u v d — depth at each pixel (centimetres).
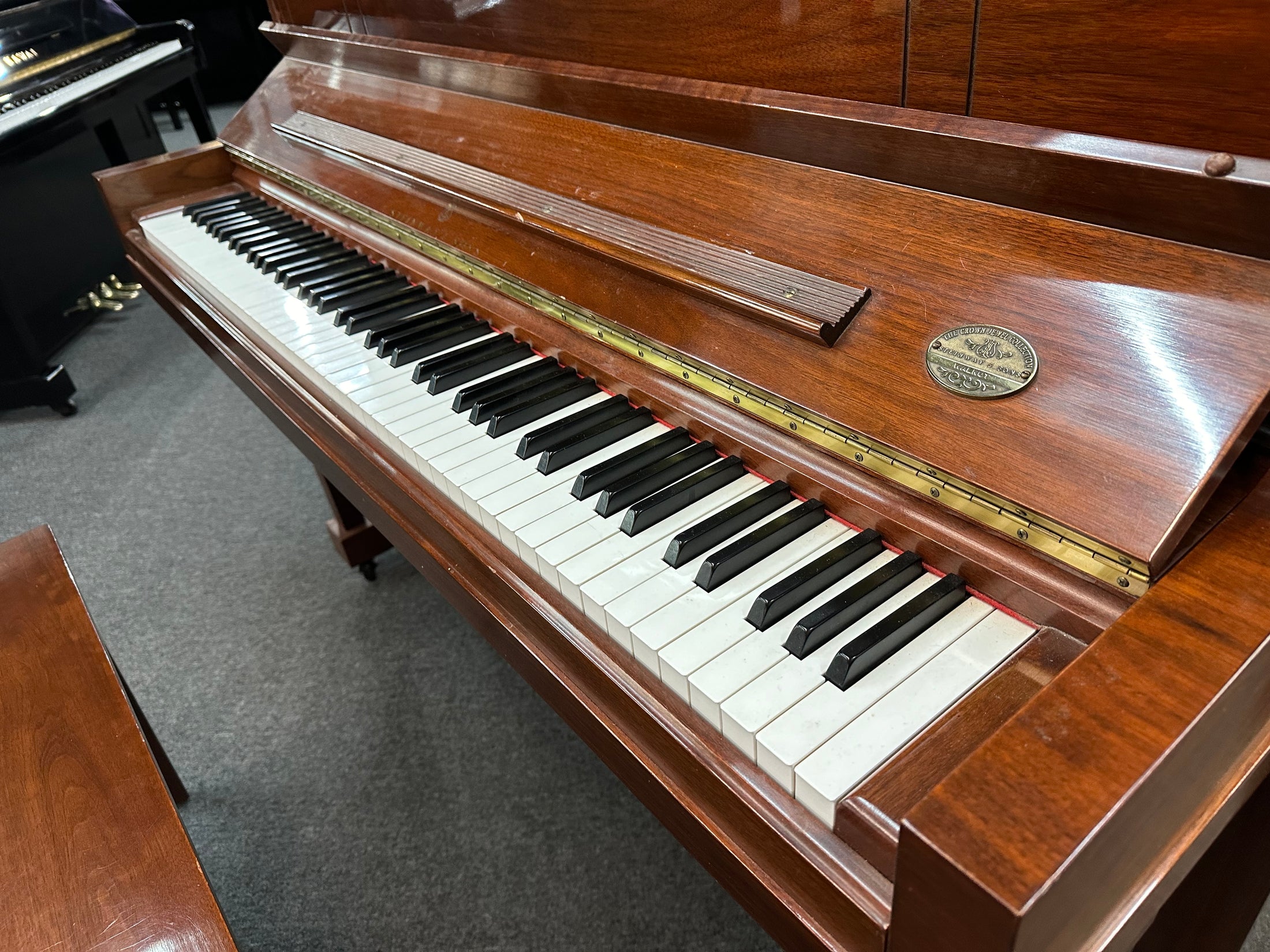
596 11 128
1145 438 77
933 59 92
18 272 359
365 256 182
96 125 380
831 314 99
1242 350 75
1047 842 55
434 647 229
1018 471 83
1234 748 74
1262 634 68
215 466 314
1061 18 81
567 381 133
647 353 121
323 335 158
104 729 117
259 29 220
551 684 107
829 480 100
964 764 60
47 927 94
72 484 312
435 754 200
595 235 126
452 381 137
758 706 80
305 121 203
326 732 208
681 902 167
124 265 451
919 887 59
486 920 167
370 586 252
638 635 89
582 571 98
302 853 181
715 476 108
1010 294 89
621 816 184
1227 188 73
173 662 231
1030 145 85
